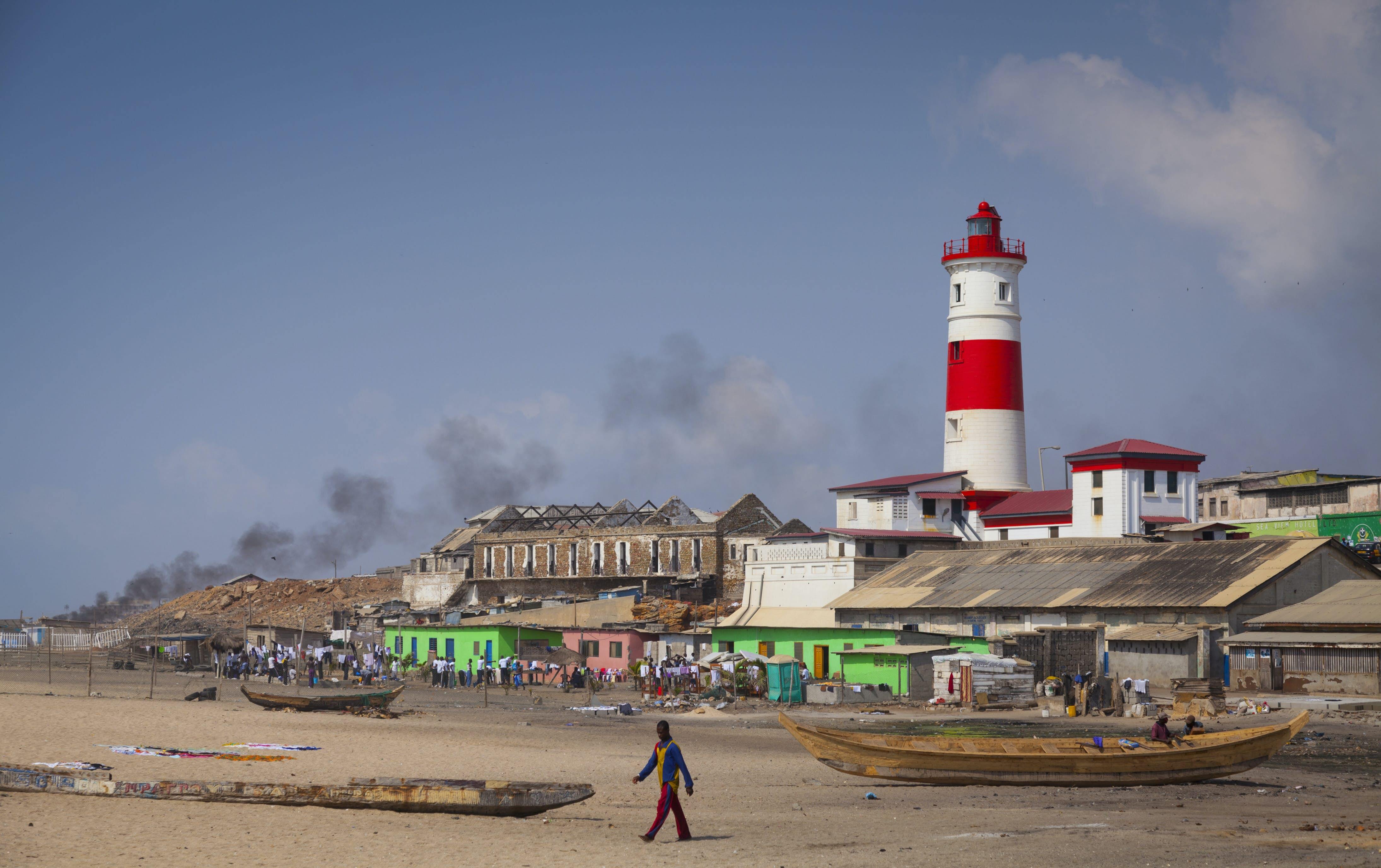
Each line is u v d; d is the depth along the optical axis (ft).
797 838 78.48
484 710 202.59
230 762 113.39
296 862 67.82
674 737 157.48
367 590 551.18
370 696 188.75
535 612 333.83
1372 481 301.22
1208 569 214.69
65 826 75.15
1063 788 105.50
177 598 561.84
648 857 71.05
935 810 92.63
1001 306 304.91
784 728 173.47
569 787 88.94
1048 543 269.64
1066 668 206.08
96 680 257.75
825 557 287.07
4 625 444.14
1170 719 168.55
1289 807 93.71
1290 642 185.47
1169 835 78.59
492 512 485.56
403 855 70.33
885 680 213.46
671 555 376.27
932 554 276.62
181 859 67.51
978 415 304.50
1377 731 150.10
